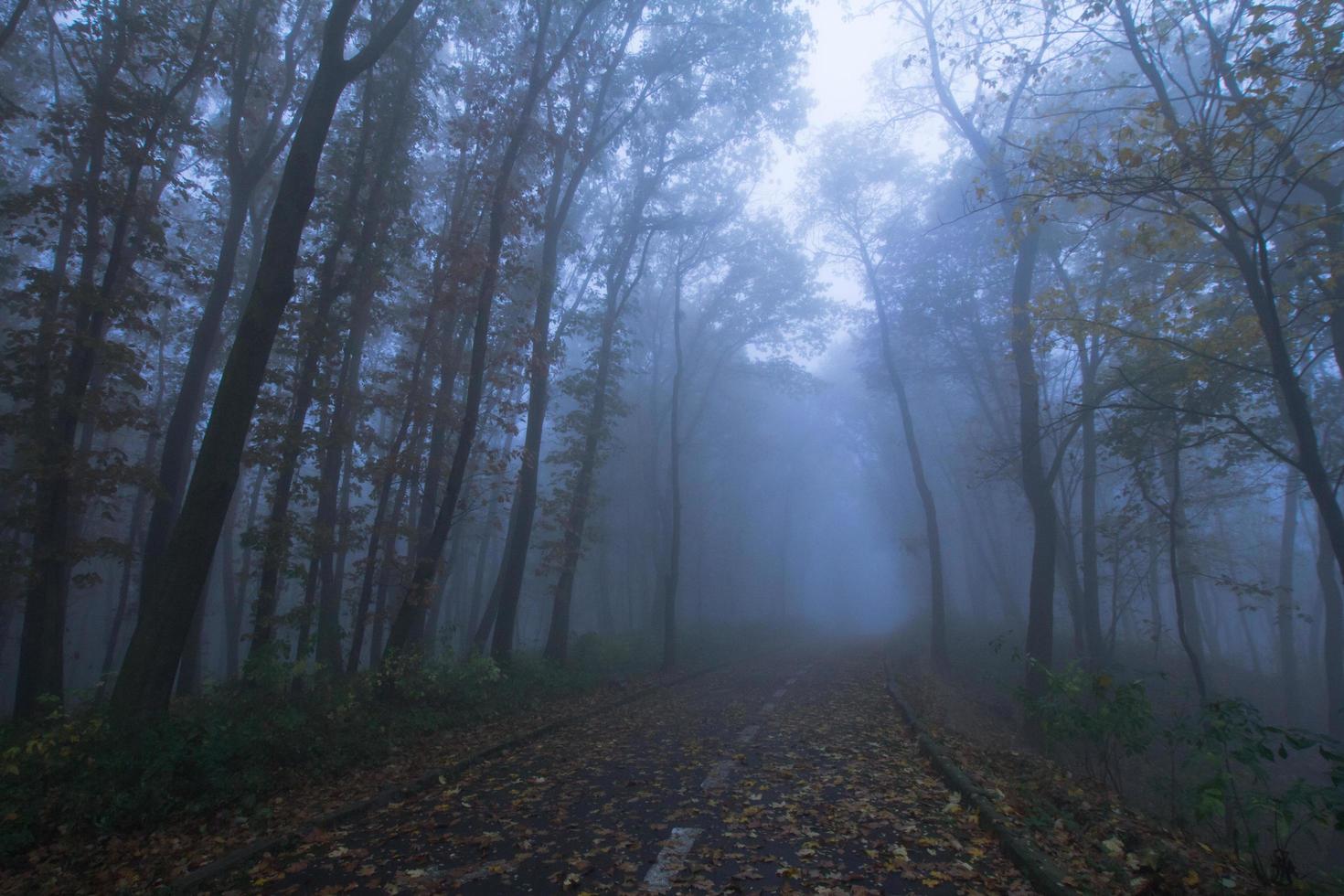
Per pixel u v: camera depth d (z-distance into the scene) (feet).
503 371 65.41
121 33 45.55
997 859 17.06
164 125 48.03
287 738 28.73
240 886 16.89
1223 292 45.34
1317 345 49.88
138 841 20.70
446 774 27.17
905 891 15.28
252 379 31.71
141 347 86.33
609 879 16.52
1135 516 65.82
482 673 46.98
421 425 56.54
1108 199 31.63
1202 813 17.88
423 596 43.73
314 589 50.52
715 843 18.79
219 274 56.03
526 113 47.47
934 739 31.96
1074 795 22.20
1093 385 61.41
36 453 42.68
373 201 52.49
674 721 40.65
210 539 30.66
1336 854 31.07
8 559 43.83
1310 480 31.09
